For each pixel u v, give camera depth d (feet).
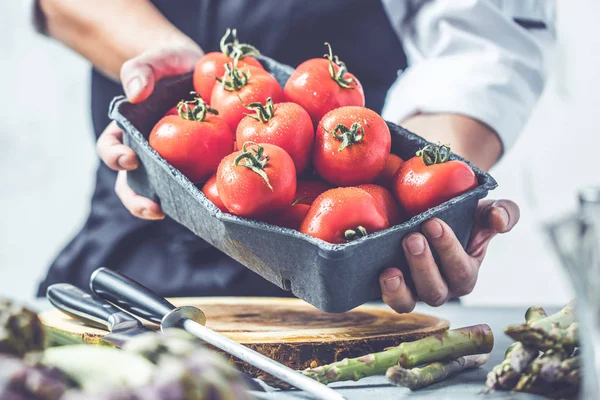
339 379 2.53
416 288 2.78
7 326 2.00
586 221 1.97
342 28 4.92
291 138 2.76
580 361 2.33
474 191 2.72
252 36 4.96
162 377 1.68
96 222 5.07
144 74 3.42
